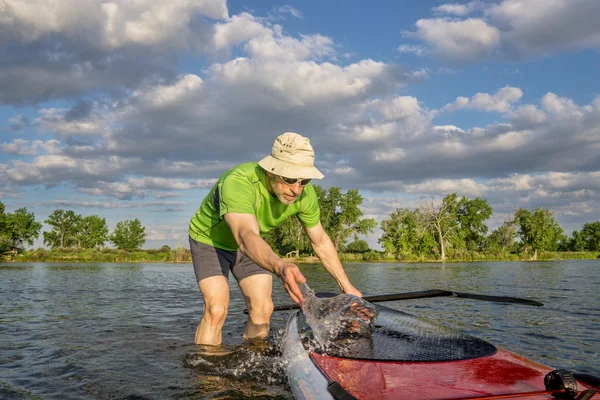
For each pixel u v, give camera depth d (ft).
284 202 11.68
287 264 8.74
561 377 5.87
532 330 17.28
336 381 6.86
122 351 13.70
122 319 20.90
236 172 11.60
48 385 10.34
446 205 234.38
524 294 32.91
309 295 10.11
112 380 10.57
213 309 13.50
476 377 6.73
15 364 12.30
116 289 40.06
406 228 224.33
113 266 131.75
